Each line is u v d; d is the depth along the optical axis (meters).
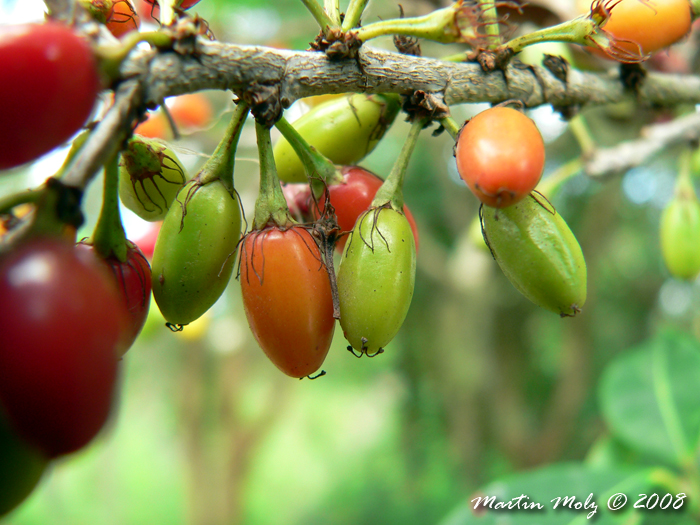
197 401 0.50
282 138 0.07
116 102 0.05
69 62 0.05
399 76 0.06
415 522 0.44
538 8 0.10
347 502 0.58
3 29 0.05
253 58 0.06
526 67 0.07
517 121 0.06
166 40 0.05
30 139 0.05
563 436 0.37
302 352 0.06
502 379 0.40
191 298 0.06
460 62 0.07
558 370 0.42
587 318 0.38
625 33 0.07
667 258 0.10
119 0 0.06
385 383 0.65
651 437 0.11
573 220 0.39
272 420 0.52
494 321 0.36
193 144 0.11
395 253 0.06
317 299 0.06
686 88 0.08
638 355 0.12
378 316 0.06
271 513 0.67
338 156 0.07
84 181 0.05
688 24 0.07
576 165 0.11
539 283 0.06
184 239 0.06
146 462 0.74
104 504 0.55
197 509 0.50
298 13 0.17
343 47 0.06
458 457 0.37
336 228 0.06
